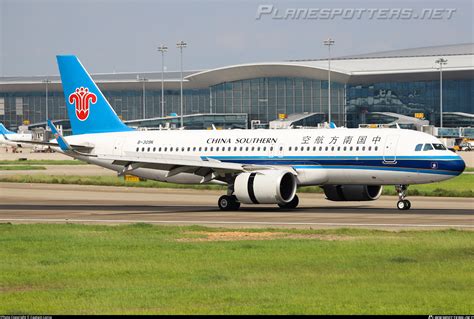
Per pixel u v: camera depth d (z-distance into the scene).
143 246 87.75
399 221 115.56
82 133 168.00
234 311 55.09
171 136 159.25
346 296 59.91
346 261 75.38
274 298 59.38
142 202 165.00
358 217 123.06
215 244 88.75
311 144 142.12
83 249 86.06
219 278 67.88
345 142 139.12
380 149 135.75
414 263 73.75
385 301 58.12
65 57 168.12
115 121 165.75
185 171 143.62
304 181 142.12
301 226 110.50
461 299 58.50
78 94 167.88
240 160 149.00
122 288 64.00
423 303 57.38
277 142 145.75
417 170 133.38
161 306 57.09
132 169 142.12
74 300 59.53
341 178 139.88
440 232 96.69
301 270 71.12
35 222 122.69
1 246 88.75
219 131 155.38
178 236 97.62
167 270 72.00
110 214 135.38
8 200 171.88
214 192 195.25
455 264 72.81
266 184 133.75
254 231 101.81
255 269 72.00
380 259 76.12
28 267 74.50
